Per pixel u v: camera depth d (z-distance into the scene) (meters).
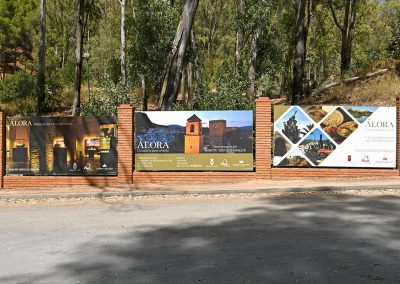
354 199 11.96
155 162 15.91
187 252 7.20
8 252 7.61
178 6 32.31
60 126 16.08
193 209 11.39
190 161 15.79
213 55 52.50
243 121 15.70
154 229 9.08
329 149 15.50
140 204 12.57
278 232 8.35
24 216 11.32
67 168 16.02
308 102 26.33
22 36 62.19
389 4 48.12
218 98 20.69
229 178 15.64
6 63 70.25
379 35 49.09
